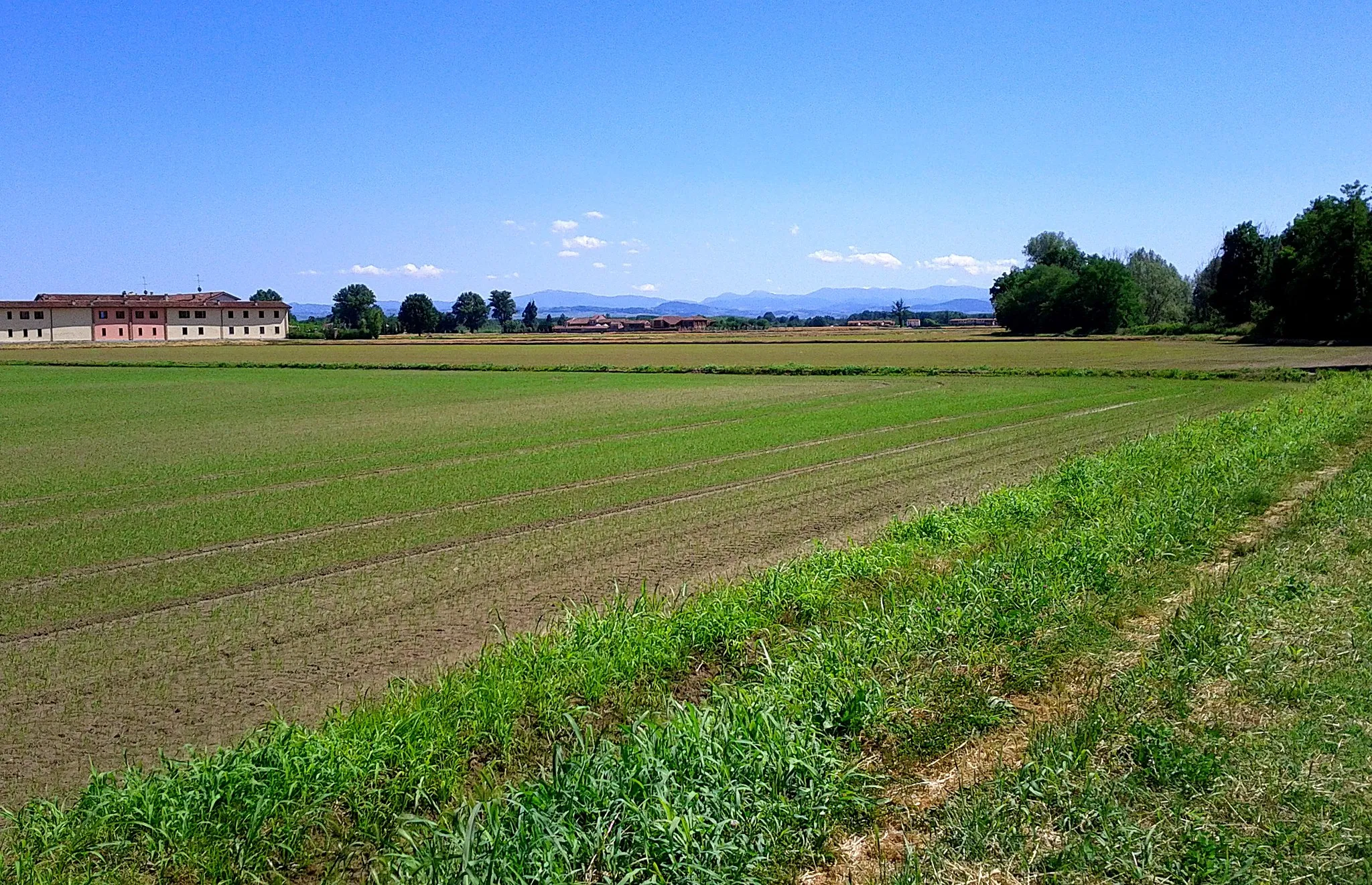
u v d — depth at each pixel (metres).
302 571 12.80
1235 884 4.77
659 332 184.88
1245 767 5.88
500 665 8.16
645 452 24.52
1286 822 5.29
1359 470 16.44
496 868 4.87
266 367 70.12
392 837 5.66
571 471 21.44
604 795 5.49
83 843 5.49
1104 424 29.62
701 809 5.39
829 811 5.65
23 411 37.06
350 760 6.15
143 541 14.69
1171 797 5.59
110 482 20.36
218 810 5.75
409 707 7.16
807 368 59.56
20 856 5.31
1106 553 10.97
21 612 10.95
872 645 8.25
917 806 5.88
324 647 9.64
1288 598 9.16
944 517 13.89
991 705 7.14
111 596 11.62
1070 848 5.12
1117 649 8.33
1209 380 47.72
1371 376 43.03
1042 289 129.12
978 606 9.22
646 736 6.13
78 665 9.16
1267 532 12.49
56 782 6.72
